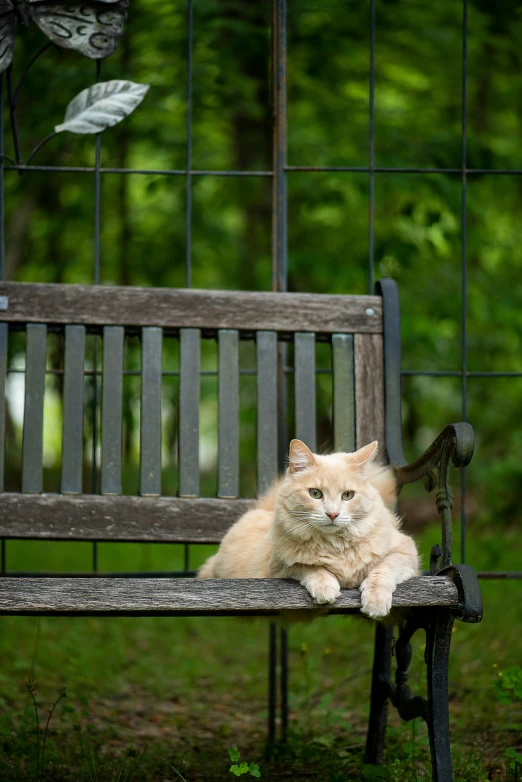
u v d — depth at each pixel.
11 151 9.41
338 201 10.02
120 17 4.83
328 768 4.45
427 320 10.32
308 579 3.33
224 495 4.44
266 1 9.50
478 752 4.38
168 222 11.94
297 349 4.60
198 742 5.02
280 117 4.95
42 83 8.89
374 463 4.32
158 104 9.33
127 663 7.01
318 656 6.96
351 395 4.60
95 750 4.39
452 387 13.21
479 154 9.64
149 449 4.42
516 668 4.41
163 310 4.55
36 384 4.39
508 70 10.82
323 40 9.59
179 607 3.22
